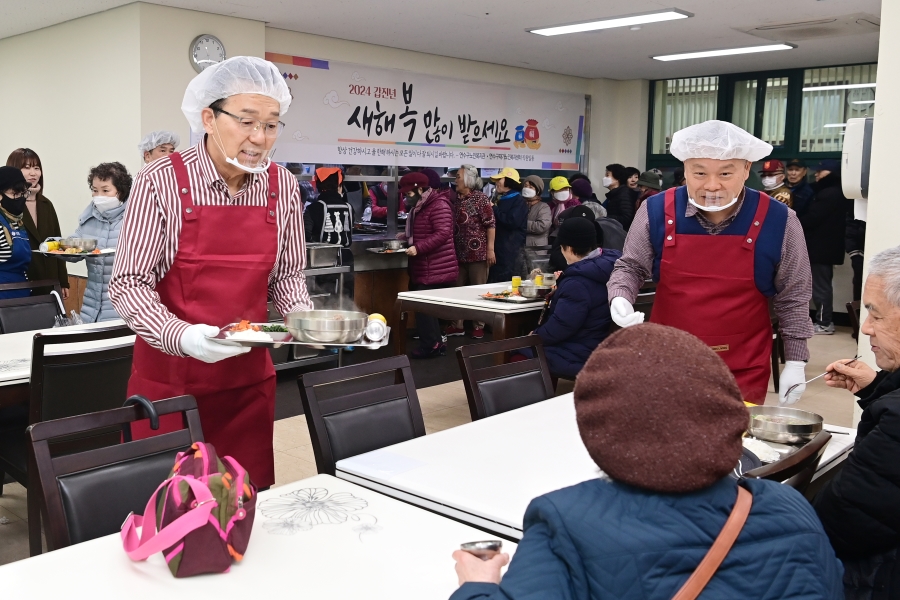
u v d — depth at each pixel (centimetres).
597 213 684
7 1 544
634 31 636
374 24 611
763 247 258
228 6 551
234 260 211
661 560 92
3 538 299
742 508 97
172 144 449
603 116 930
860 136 309
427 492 170
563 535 96
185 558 131
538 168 874
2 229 420
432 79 749
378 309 693
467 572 111
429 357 632
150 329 196
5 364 278
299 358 571
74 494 160
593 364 102
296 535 149
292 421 455
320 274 577
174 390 210
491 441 206
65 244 388
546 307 425
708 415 95
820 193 718
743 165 253
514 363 264
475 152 802
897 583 161
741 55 750
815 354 645
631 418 96
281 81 204
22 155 475
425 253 645
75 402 263
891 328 176
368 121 700
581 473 183
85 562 137
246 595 127
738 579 93
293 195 224
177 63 562
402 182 656
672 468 94
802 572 95
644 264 283
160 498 135
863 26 607
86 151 612
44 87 654
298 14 577
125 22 554
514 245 717
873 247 309
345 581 133
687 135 248
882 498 157
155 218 201
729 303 265
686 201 267
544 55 754
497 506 162
